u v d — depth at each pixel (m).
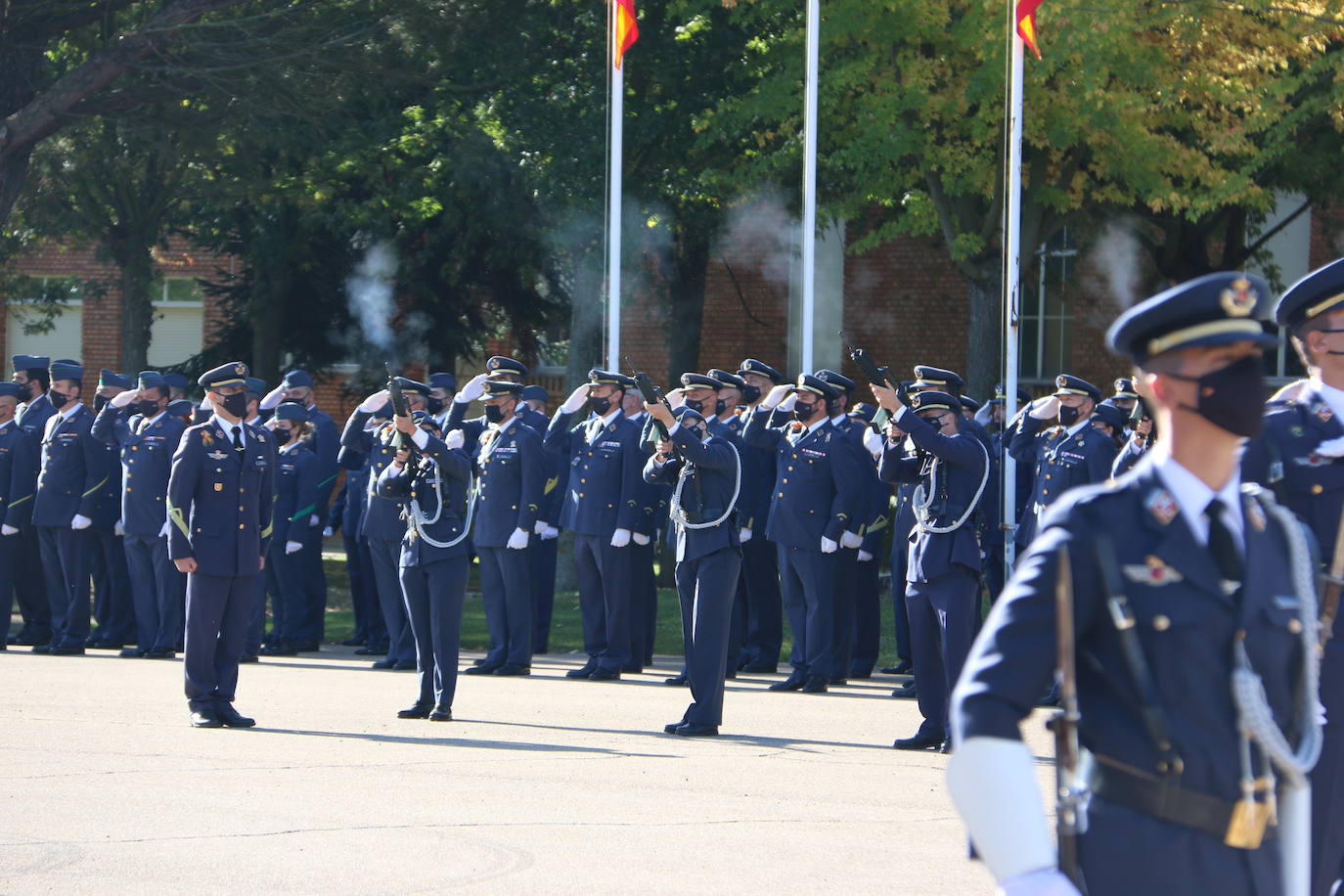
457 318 38.53
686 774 12.09
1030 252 30.59
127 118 30.72
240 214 37.09
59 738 13.70
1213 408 4.25
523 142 31.84
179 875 8.75
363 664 20.75
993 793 3.97
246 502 14.79
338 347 39.41
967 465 13.21
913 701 16.92
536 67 32.34
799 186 34.06
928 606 13.45
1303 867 4.32
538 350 42.81
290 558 22.17
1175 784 4.17
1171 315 4.27
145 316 37.47
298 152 33.12
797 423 18.08
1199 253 36.59
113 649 22.66
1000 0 26.59
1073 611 4.23
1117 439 19.22
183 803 10.77
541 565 22.34
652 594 20.55
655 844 9.65
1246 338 4.23
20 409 23.50
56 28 30.33
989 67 27.12
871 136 28.67
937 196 30.75
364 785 11.48
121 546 22.56
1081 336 41.22
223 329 39.62
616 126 24.81
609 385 19.31
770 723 15.08
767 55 31.75
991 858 3.95
